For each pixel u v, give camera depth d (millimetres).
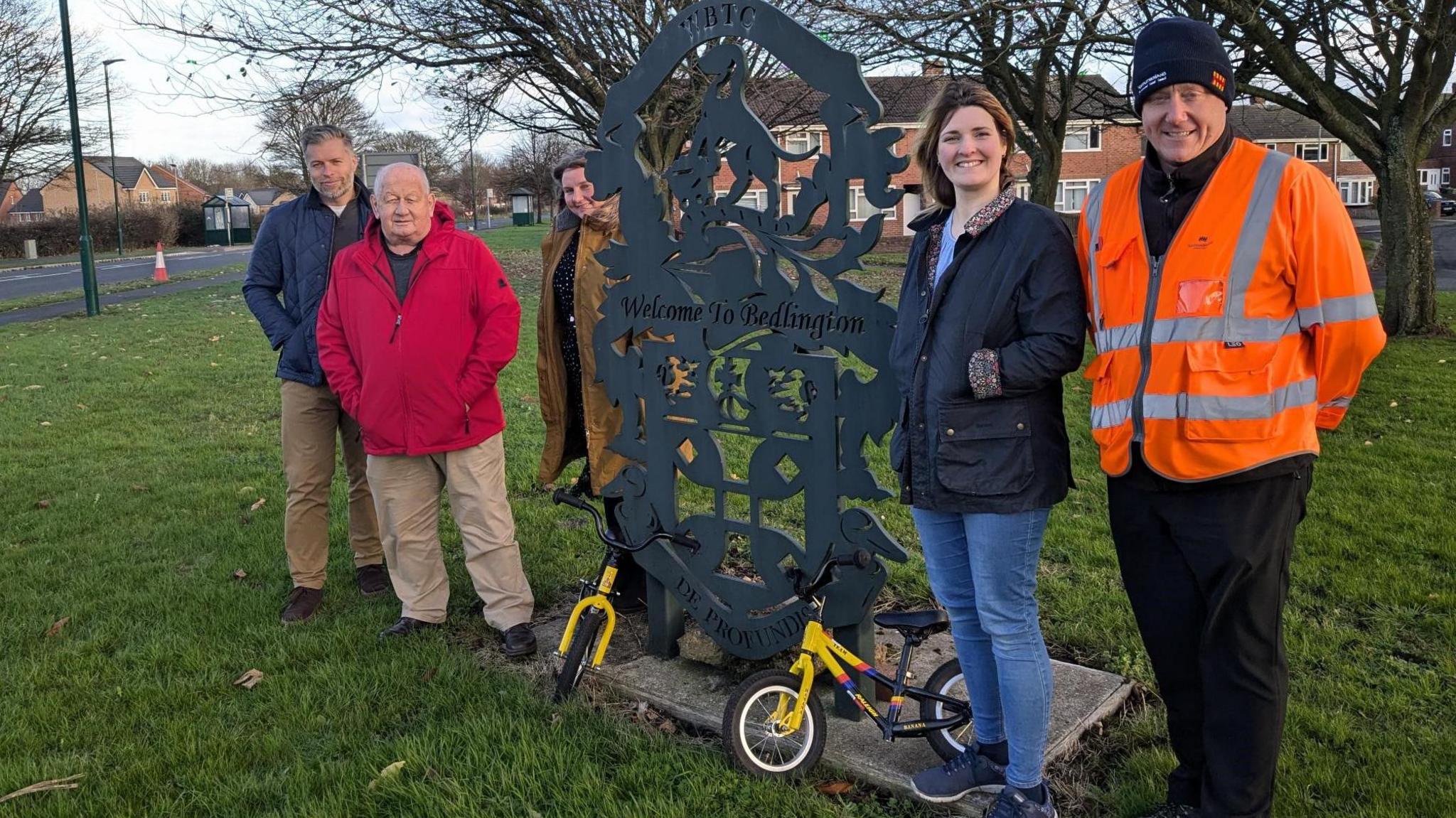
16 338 13688
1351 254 2164
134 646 3855
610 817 2723
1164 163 2281
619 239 3756
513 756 2977
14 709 3352
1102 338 2398
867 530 3025
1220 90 2191
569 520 5348
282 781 2930
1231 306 2193
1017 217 2414
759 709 3145
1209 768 2387
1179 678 2465
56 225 45094
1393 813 2559
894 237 29297
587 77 12195
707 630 3492
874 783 2881
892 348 2701
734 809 2740
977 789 2773
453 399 3672
